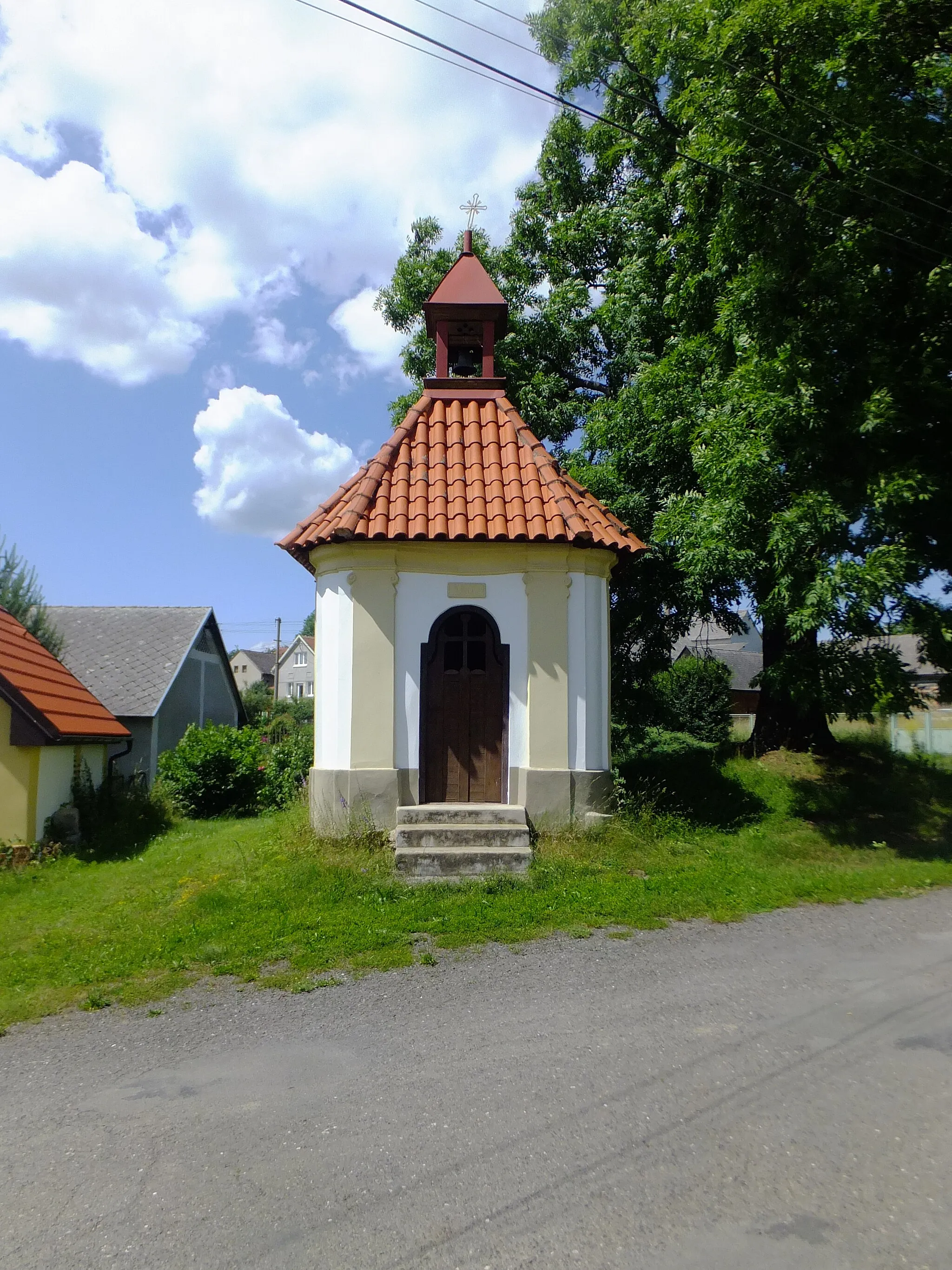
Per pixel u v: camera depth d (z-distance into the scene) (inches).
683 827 413.4
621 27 568.1
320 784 389.4
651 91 581.6
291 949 264.8
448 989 230.8
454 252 737.6
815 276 375.6
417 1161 145.0
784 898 316.2
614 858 358.0
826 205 374.0
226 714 1198.3
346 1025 208.8
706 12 362.0
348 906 302.4
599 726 398.0
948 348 379.6
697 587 442.3
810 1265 115.3
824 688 390.0
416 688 387.2
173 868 396.8
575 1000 219.9
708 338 470.3
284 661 2984.7
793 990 223.8
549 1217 128.1
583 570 397.1
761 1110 159.3
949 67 346.0
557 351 677.9
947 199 368.8
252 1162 146.2
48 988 242.8
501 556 393.4
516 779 385.1
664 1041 192.4
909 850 399.5
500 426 452.8
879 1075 173.3
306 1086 175.6
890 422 362.9
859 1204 129.3
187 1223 129.3
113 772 613.3
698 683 1091.9
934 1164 139.9
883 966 242.5
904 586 363.9
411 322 750.5
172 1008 224.5
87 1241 125.7
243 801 653.9
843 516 364.5
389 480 412.2
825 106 354.0
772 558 415.8
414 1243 123.2
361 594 387.5
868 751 603.5
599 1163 142.6
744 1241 121.0
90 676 930.1
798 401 375.9
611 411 576.7
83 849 471.5
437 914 293.3
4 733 446.9
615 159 604.1
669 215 571.8
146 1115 165.5
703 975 237.3
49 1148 153.5
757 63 357.1
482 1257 119.4
